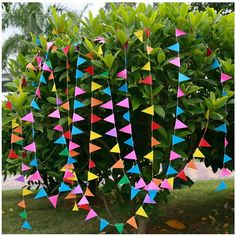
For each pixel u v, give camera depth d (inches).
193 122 95.5
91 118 91.0
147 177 98.3
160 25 95.0
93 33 104.7
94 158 105.0
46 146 107.4
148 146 101.4
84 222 144.4
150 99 90.0
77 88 91.7
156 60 93.7
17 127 101.0
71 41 101.8
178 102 93.6
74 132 91.0
